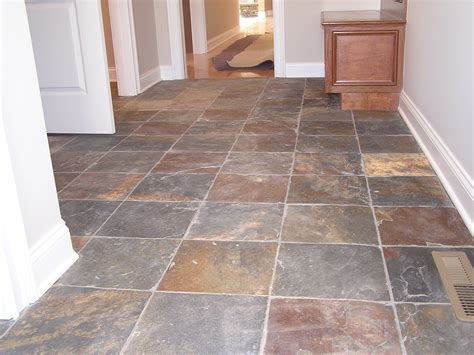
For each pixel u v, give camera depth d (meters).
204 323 1.38
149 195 2.25
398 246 1.73
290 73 4.73
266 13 12.41
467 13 1.92
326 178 2.34
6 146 1.40
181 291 1.54
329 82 3.50
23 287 1.48
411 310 1.40
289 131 3.09
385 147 2.73
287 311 1.42
